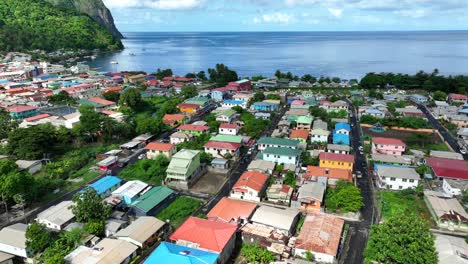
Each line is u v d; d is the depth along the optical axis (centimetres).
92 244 4981
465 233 5381
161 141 9781
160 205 6272
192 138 9638
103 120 9762
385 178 6869
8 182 5847
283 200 6325
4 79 18538
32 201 6394
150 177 7419
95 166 7975
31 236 4772
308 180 6950
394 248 4116
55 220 5391
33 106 12350
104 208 5488
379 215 5916
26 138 8144
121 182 7062
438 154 8250
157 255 4388
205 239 4812
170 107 12331
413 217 4428
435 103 13638
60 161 8169
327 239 4847
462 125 11075
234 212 5681
